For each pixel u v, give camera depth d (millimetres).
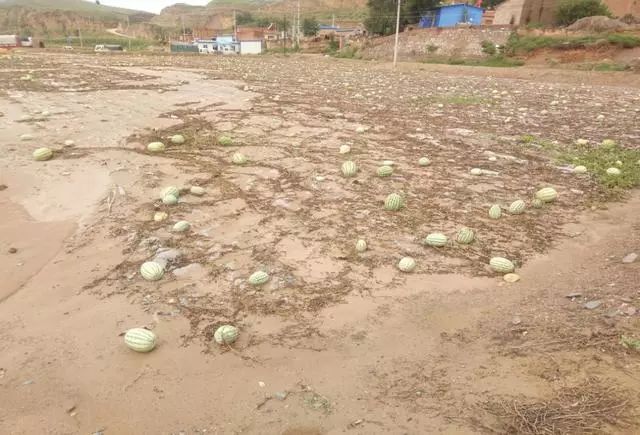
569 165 12812
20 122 16453
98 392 5035
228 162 12562
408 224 9008
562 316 6008
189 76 35594
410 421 4539
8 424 4629
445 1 94688
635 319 5699
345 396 4910
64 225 8758
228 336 5699
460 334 5867
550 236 8625
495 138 15891
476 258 7797
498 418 4477
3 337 5883
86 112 18812
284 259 7660
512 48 53438
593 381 4797
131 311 6359
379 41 72062
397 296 6723
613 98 27891
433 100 24844
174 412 4750
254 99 23750
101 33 187750
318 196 10305
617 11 69250
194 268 7340
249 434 4469
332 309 6422
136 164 12094
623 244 8164
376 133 16391
